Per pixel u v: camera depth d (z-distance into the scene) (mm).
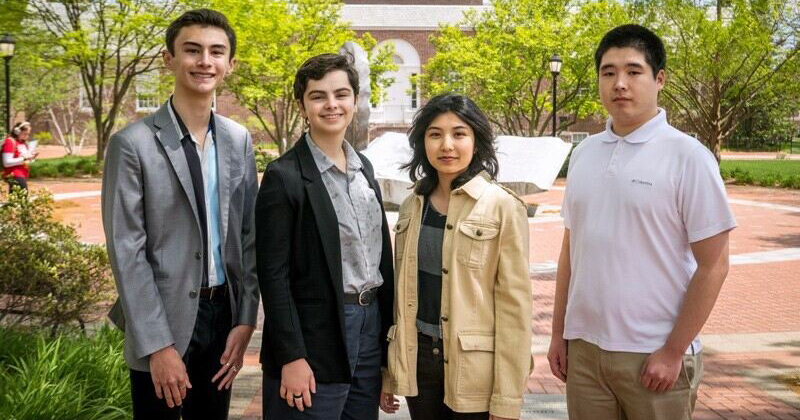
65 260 4812
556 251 10844
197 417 2906
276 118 26562
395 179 13508
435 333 2678
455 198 2670
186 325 2654
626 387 2496
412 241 2734
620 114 2479
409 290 2717
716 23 22203
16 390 3395
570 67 26312
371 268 2717
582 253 2590
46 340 4414
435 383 2711
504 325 2586
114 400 3664
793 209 16359
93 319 5457
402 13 40875
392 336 2732
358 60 8883
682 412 2461
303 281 2602
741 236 12328
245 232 2869
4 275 4535
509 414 2543
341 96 2641
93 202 16172
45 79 33656
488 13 27844
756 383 4883
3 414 3184
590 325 2578
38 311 4730
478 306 2621
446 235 2654
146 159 2604
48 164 23953
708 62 22594
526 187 13594
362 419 2756
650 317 2463
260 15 22781
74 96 38062
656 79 2496
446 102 2629
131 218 2574
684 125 32906
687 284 2473
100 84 24719
